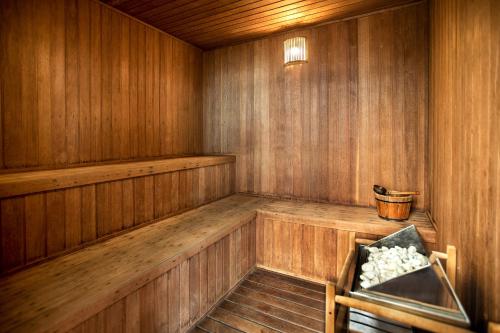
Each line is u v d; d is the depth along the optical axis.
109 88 2.99
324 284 2.82
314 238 2.86
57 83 2.54
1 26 2.17
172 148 3.85
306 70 3.55
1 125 2.19
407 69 2.99
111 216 2.34
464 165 1.54
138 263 1.85
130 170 2.48
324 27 3.42
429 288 1.41
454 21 1.74
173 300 1.98
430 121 2.73
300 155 3.64
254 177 4.01
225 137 4.23
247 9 3.07
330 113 3.42
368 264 1.82
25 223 1.79
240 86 4.07
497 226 1.14
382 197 2.73
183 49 4.00
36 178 1.83
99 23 2.87
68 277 1.66
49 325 1.24
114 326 1.56
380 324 1.69
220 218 2.88
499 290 1.11
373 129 3.18
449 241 1.87
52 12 2.48
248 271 3.03
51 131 2.50
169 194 2.94
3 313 1.31
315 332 2.12
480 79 1.31
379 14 3.11
